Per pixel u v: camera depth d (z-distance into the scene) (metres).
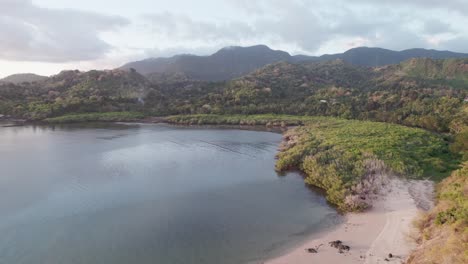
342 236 29.72
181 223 33.69
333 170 45.00
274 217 34.91
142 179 49.19
